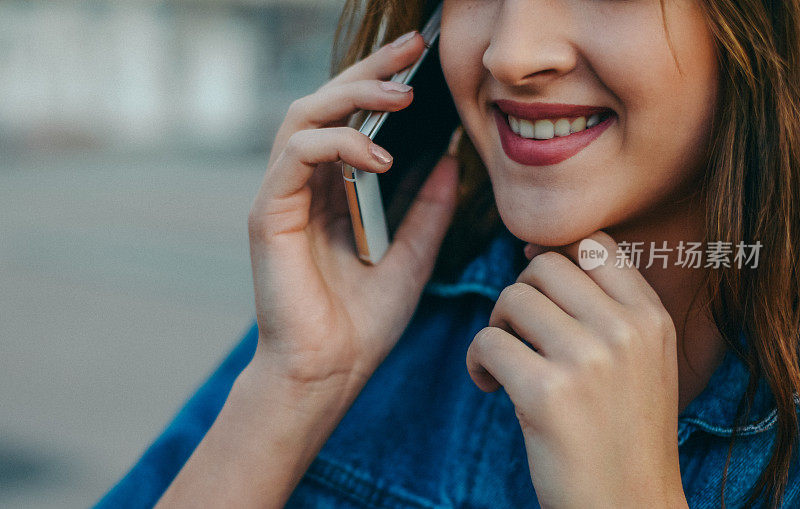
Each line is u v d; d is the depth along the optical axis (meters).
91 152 10.36
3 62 10.34
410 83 0.62
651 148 0.51
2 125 10.13
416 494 0.62
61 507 1.71
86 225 5.39
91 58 10.95
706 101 0.50
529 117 0.52
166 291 3.64
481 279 0.64
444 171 0.66
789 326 0.53
